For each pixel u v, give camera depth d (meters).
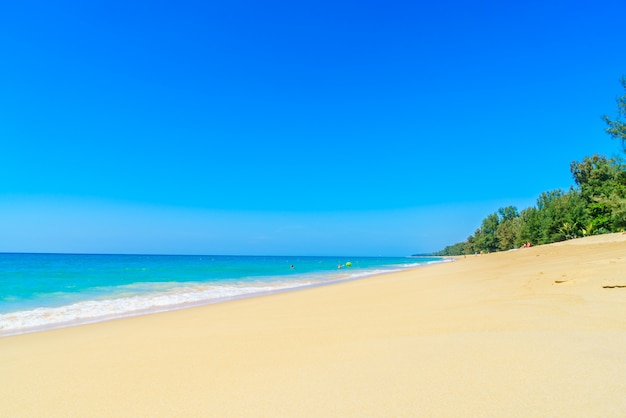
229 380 3.70
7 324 10.28
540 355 3.40
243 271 42.00
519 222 87.50
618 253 15.39
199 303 14.62
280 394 3.12
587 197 53.47
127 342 6.50
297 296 14.65
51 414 3.22
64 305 14.23
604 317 4.87
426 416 2.42
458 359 3.53
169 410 3.04
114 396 3.55
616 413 2.22
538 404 2.43
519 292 8.45
